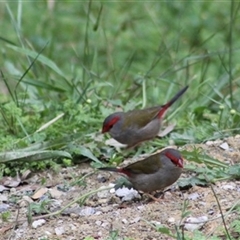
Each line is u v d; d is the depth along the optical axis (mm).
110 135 13109
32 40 20047
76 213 10750
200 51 19234
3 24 20625
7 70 16453
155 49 19781
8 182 11953
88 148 12578
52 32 20938
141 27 20828
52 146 12477
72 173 12055
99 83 15328
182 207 10539
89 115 13727
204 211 10344
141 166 10945
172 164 10844
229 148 12383
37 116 13477
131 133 12953
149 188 10953
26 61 18422
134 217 10398
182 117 14086
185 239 9461
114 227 10148
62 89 14977
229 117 13469
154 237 9820
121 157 12414
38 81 14977
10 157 12055
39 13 21562
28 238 10148
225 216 10000
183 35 19969
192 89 16266
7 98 15117
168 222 10141
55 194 11445
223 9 20953
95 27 16688
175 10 21203
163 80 15312
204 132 13016
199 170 11344
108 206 10953
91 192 10906
